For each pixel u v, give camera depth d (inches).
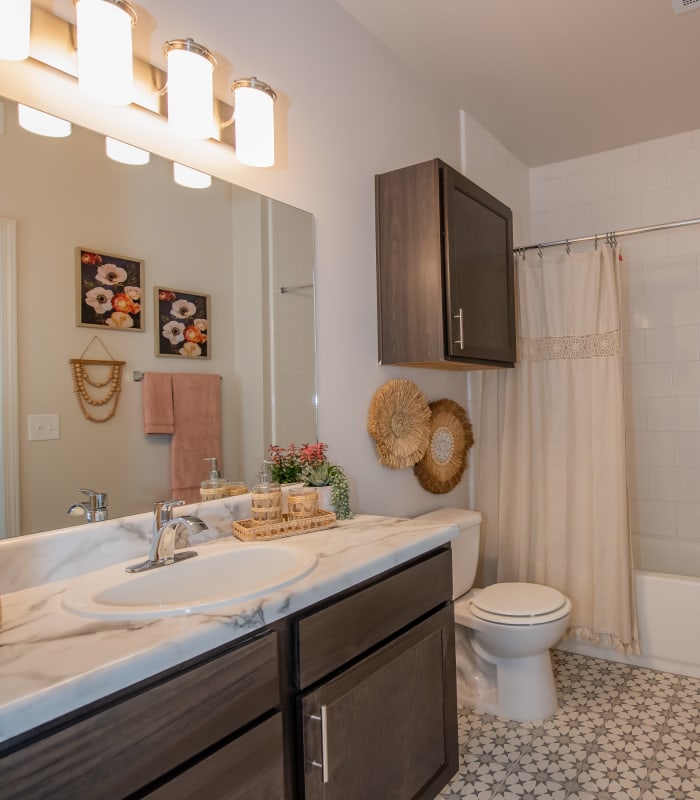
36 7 46.5
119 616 36.6
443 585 61.3
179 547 55.2
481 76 99.0
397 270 83.7
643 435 125.6
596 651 101.7
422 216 81.4
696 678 92.2
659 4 80.3
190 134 54.8
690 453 120.7
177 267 57.7
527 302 104.9
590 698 86.8
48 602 40.5
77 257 49.1
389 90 90.7
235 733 37.1
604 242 100.4
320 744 43.1
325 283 76.5
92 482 49.6
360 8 81.4
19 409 44.9
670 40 88.7
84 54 46.1
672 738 75.5
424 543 58.0
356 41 83.8
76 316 48.9
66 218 48.3
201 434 59.5
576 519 100.5
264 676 39.0
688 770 68.7
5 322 44.1
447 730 60.6
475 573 96.4
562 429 101.3
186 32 58.6
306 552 51.1
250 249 65.9
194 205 59.6
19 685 27.7
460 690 86.9
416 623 57.3
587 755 72.4
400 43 89.6
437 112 103.3
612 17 83.0
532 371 104.3
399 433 87.8
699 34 87.3
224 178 63.2
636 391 126.5
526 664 82.3
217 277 61.9
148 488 54.3
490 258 91.3
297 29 73.3
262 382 66.9
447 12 81.9
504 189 126.0
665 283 123.6
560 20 83.7
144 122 54.9
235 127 61.0
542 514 102.8
